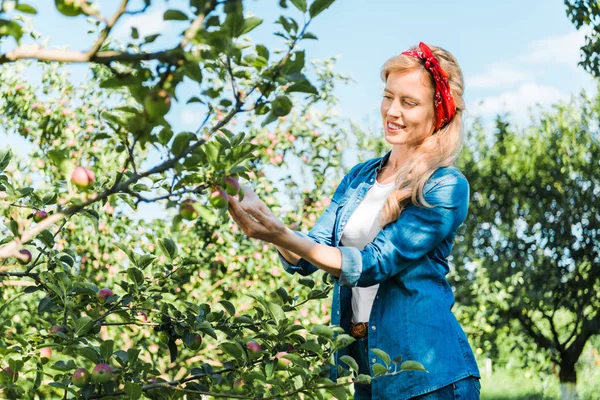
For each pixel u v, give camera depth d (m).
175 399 1.90
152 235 4.71
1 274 1.93
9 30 1.07
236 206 1.58
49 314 3.75
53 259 2.06
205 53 1.18
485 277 6.39
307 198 4.91
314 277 4.53
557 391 7.91
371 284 1.73
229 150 1.49
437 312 1.78
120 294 4.39
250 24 1.22
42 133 4.90
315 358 1.91
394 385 1.75
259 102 1.26
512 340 6.89
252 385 1.84
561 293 7.18
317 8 1.24
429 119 1.85
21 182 4.47
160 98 1.14
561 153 7.83
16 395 1.87
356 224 1.91
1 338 2.09
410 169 1.81
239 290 4.63
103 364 1.78
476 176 7.89
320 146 5.00
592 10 4.54
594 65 4.68
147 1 1.04
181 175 1.35
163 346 2.30
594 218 7.37
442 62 1.88
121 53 1.07
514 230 7.66
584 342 7.05
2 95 4.90
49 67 4.89
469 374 1.77
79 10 1.04
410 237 1.74
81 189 1.29
